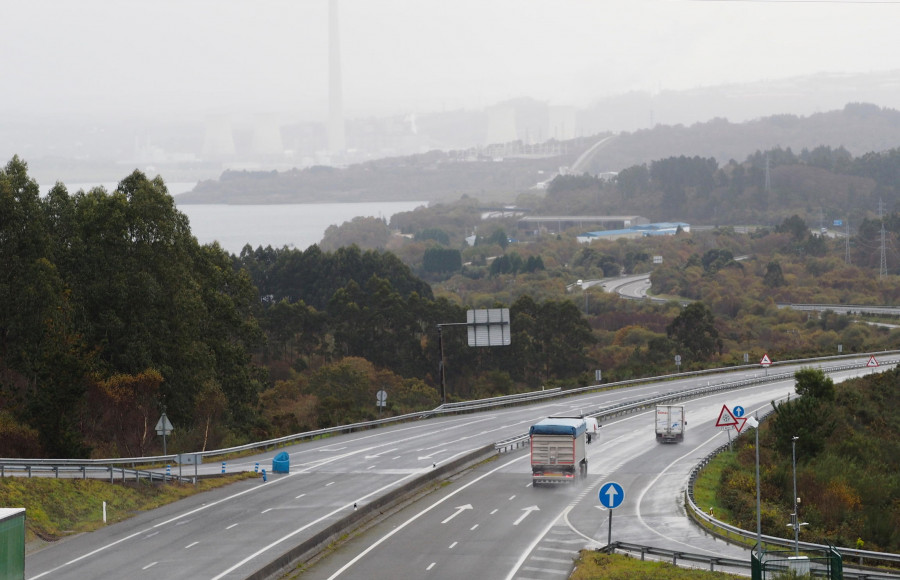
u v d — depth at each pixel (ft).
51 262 324.39
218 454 301.02
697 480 270.05
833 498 274.16
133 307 329.93
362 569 179.32
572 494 251.19
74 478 233.35
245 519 216.54
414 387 585.63
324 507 228.22
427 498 247.50
